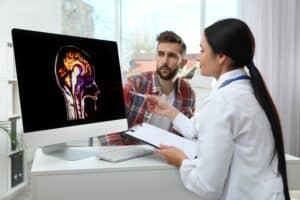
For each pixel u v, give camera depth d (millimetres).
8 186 3039
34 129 1023
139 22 4352
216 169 902
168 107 1468
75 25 4211
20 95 990
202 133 951
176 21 4344
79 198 990
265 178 937
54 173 968
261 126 935
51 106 1078
